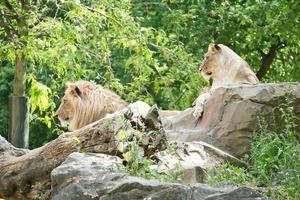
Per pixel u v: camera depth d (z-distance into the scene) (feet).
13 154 41.55
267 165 37.35
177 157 38.06
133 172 32.81
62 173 32.91
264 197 28.99
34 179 38.60
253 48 84.12
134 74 73.46
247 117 44.45
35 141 94.38
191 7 81.20
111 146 36.65
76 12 60.08
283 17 78.33
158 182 30.37
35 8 59.41
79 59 61.05
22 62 60.44
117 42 63.36
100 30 63.05
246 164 41.75
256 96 44.42
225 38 84.07
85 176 32.27
